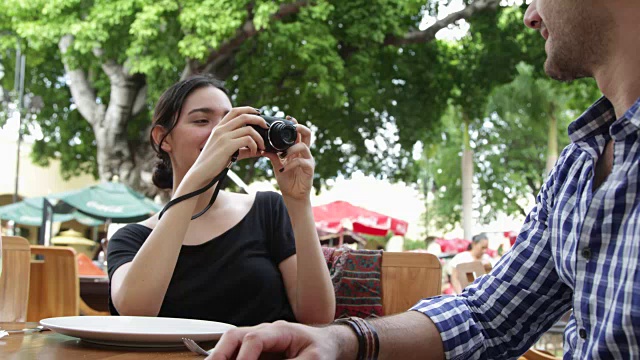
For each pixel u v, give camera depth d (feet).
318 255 6.89
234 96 48.98
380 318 3.90
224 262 7.05
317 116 51.52
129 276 6.28
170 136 7.63
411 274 8.43
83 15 47.21
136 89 48.08
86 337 4.19
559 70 3.97
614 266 3.46
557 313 4.48
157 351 4.14
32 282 13.26
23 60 55.21
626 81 3.66
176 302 6.92
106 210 39.91
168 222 6.40
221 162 6.49
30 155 60.64
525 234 4.51
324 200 128.57
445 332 4.05
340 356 3.23
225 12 40.37
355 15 45.88
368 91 48.26
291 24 43.01
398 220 47.14
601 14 3.65
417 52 52.95
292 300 7.25
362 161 55.01
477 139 99.19
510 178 99.86
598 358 3.41
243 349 2.72
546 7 3.88
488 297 4.44
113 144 48.24
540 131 93.66
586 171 3.80
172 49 44.29
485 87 53.98
